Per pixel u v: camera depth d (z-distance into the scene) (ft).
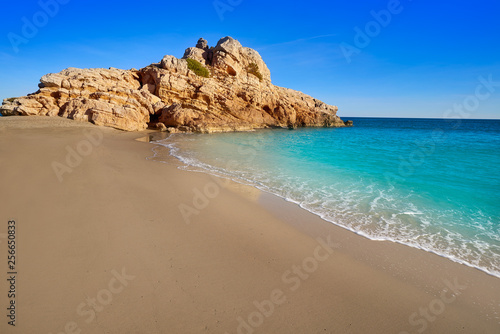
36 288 14.53
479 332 13.50
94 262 17.34
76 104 100.07
